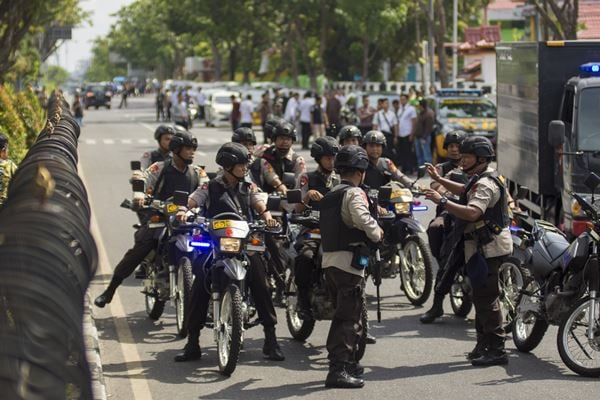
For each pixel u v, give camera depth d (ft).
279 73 651.25
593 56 112.37
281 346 76.54
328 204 65.10
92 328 74.59
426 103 208.64
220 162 70.33
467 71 417.28
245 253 69.62
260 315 71.82
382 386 65.41
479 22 483.10
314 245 73.31
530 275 73.92
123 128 410.11
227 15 505.66
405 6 433.07
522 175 122.62
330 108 268.62
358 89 420.36
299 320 77.87
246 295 71.72
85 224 45.44
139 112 598.34
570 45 112.27
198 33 612.29
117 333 81.10
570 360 67.72
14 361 28.48
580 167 102.73
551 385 65.31
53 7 233.55
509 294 78.54
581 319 68.23
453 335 79.92
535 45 114.73
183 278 76.23
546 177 113.29
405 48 479.41
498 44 137.28
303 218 73.41
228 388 65.10
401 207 89.92
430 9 318.04
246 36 595.47
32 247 35.99
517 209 87.51
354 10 426.51
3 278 32.45
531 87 117.29
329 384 65.10
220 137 338.34
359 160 64.49
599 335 67.00
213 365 70.95
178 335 79.77
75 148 86.69
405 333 80.64
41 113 234.79
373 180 90.07
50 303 33.47
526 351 74.02
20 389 27.89
